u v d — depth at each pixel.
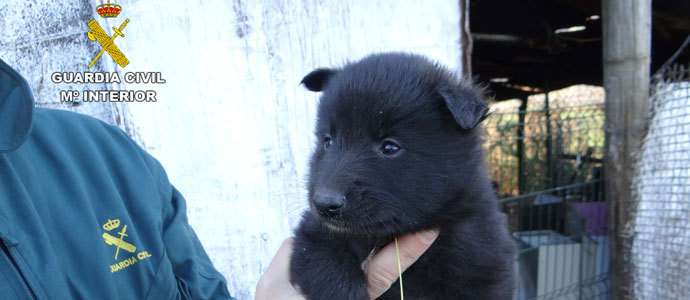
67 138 0.46
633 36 0.86
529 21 1.53
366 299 0.49
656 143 0.84
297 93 0.68
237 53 0.66
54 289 0.40
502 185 1.15
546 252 0.97
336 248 0.51
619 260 0.90
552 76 2.03
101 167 0.46
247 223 0.69
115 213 0.45
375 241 0.51
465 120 0.46
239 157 0.68
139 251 0.45
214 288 0.50
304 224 0.53
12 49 0.74
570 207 1.04
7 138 0.40
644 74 0.87
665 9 1.34
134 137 0.67
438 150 0.49
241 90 0.67
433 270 0.51
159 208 0.48
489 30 1.55
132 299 0.44
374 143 0.48
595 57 1.83
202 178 0.68
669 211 0.81
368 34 0.67
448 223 0.51
